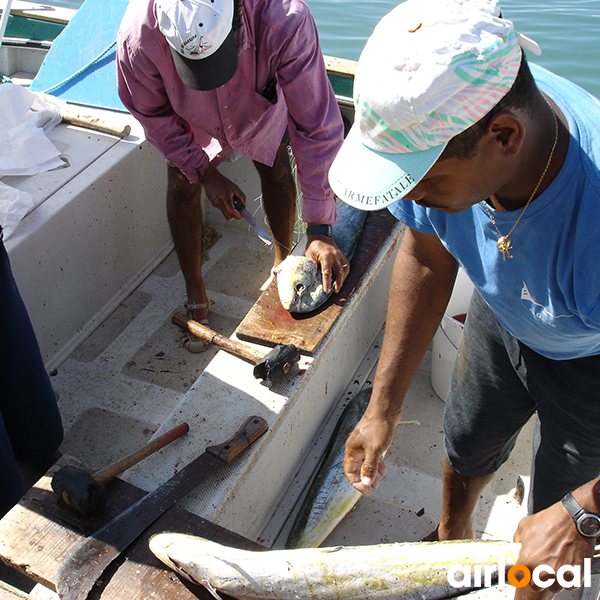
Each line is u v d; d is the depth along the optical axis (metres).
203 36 1.90
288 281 2.25
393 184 1.06
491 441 1.70
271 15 2.08
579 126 1.09
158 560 1.43
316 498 2.17
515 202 1.18
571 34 5.49
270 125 2.45
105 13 3.31
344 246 2.44
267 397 1.98
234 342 2.12
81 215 2.67
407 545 1.27
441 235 1.42
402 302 1.61
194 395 1.99
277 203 2.74
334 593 1.25
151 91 2.25
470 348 1.65
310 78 2.18
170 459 1.81
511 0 6.31
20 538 1.50
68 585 1.37
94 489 1.52
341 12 6.13
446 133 0.99
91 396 2.61
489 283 1.38
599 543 1.19
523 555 1.14
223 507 1.69
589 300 1.15
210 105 2.30
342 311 2.24
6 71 3.82
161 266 3.27
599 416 1.40
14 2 3.83
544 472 1.62
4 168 2.67
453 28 0.97
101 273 2.90
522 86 1.01
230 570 1.31
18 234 2.42
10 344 1.89
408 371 1.64
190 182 2.51
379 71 1.01
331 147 2.30
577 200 1.08
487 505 2.22
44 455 2.22
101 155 2.84
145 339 2.87
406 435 2.48
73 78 3.25
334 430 2.43
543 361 1.45
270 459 2.04
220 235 3.47
